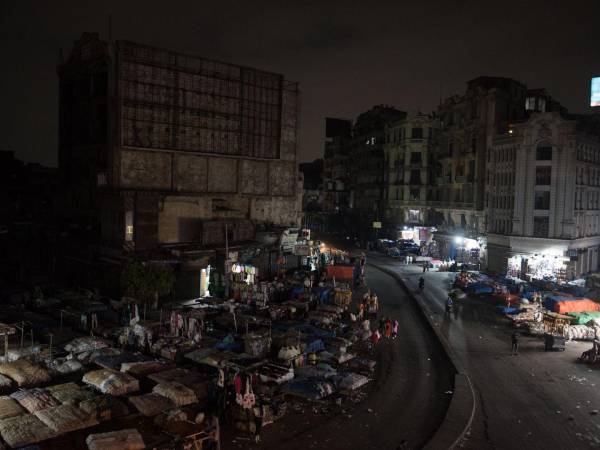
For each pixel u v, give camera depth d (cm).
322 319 3825
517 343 3616
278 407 2394
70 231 5262
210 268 4784
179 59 5053
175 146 5062
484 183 7450
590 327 3928
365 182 10594
